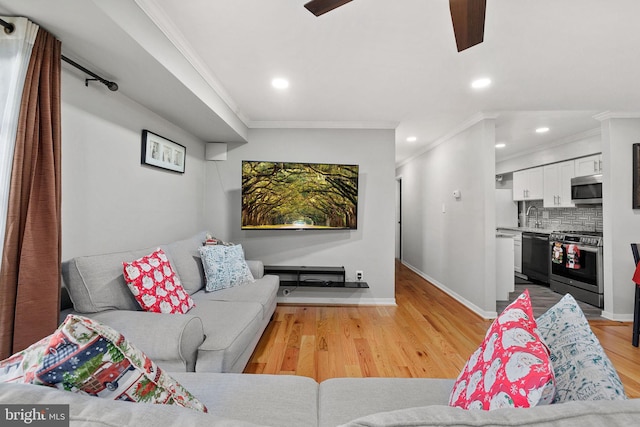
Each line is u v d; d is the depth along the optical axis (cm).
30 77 138
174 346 140
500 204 602
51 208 144
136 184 244
